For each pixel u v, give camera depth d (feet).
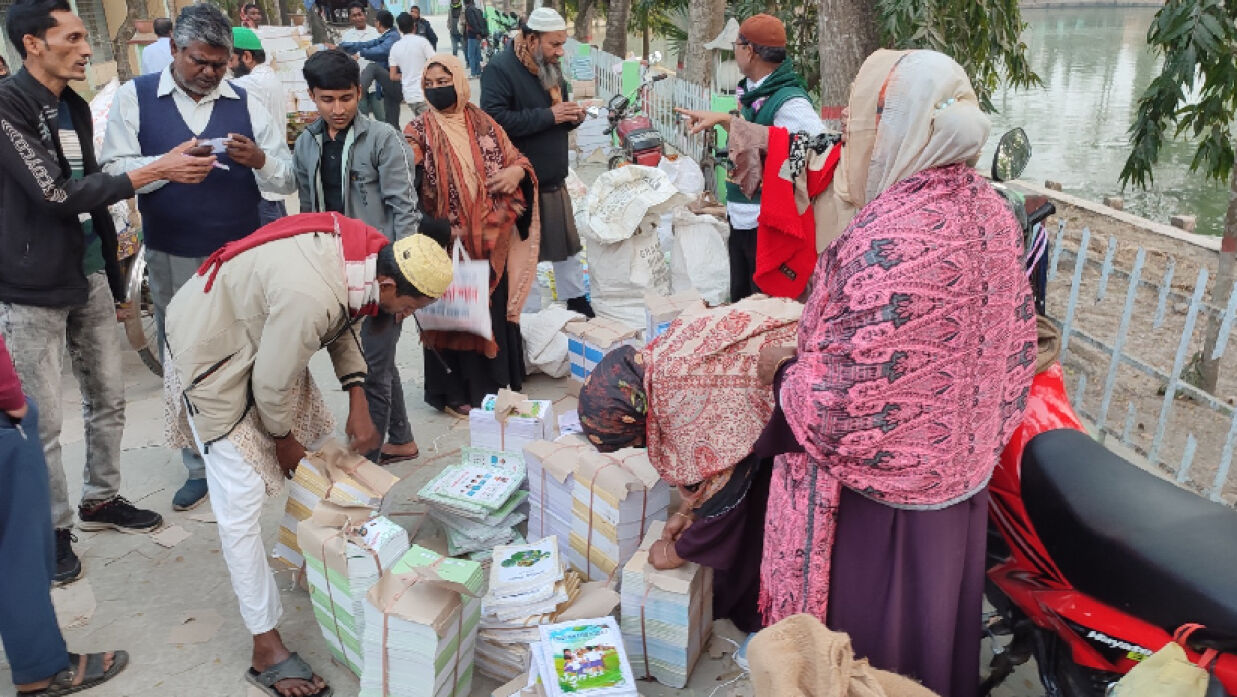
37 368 10.94
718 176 26.45
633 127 22.29
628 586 9.43
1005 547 8.71
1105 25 144.36
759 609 8.37
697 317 9.41
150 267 12.86
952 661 7.84
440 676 8.80
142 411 16.35
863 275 6.48
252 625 9.63
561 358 16.78
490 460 12.41
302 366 8.84
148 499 13.53
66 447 15.05
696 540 9.25
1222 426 15.30
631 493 10.22
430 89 14.29
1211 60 15.96
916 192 6.67
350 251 8.80
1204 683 6.14
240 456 9.15
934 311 6.50
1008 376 7.36
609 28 54.65
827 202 13.12
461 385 15.72
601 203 17.84
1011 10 22.45
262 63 25.59
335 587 9.52
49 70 10.30
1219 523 6.87
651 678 9.80
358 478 10.69
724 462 8.93
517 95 16.35
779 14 29.17
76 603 11.18
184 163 11.06
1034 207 9.51
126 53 46.34
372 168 12.96
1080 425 8.43
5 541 8.99
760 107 15.34
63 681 9.68
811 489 7.47
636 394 9.48
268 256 8.63
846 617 7.63
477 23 66.28
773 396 8.25
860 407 6.62
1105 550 7.02
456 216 14.48
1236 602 6.21
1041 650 8.14
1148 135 16.85
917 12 19.33
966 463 7.11
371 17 90.94
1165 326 19.08
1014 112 55.88
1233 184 15.55
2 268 10.48
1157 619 6.72
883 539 7.26
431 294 9.04
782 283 13.78
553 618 9.55
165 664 10.18
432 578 8.68
